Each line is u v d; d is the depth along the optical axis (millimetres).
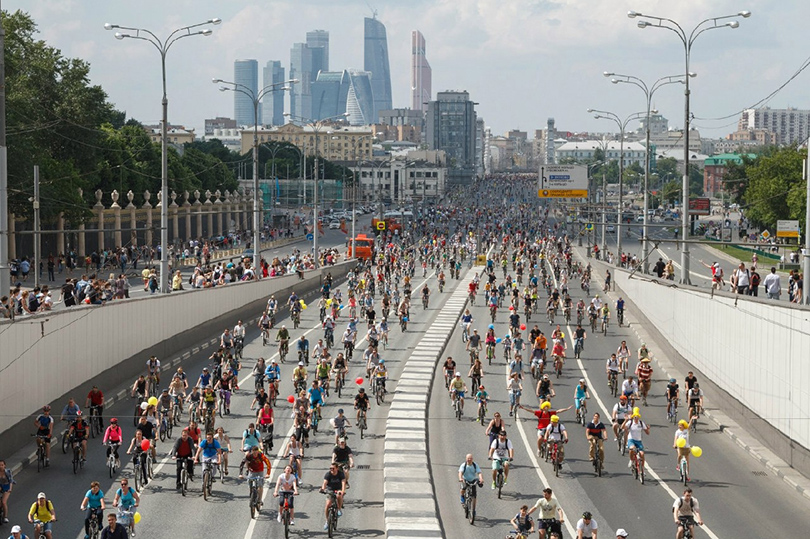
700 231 174375
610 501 35656
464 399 53750
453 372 53719
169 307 63062
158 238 141125
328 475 31953
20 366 40875
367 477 38625
